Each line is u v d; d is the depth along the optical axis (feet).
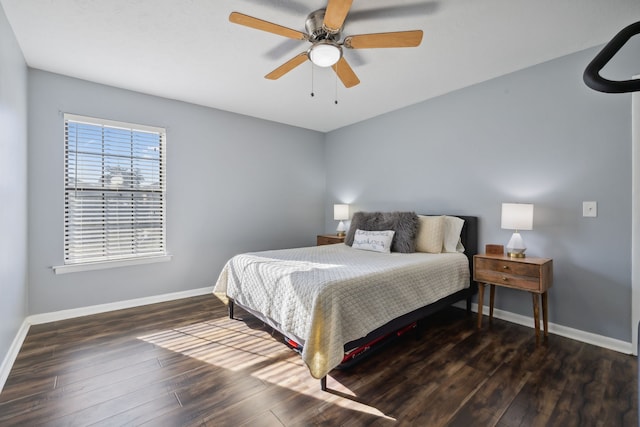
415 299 7.47
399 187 12.77
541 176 8.77
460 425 4.88
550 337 8.19
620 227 7.49
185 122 11.78
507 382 6.05
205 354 7.20
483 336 8.27
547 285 7.92
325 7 6.27
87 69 8.99
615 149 7.55
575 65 8.12
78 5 6.17
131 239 10.69
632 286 7.28
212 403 5.41
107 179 10.21
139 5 6.20
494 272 8.45
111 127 10.28
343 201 15.49
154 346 7.60
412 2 6.09
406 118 12.40
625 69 7.41
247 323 9.14
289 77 9.61
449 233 10.27
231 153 13.07
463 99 10.54
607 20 6.68
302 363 6.80
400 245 10.21
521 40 7.49
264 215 14.19
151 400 5.49
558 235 8.46
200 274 12.25
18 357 7.01
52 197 9.22
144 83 10.01
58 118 9.29
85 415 5.09
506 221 8.40
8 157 6.65
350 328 5.98
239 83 10.04
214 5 6.22
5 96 6.40
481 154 10.10
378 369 6.56
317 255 9.43
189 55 8.21
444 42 7.55
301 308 6.19
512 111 9.34
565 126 8.32
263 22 5.69
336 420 4.98
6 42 6.46
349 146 15.08
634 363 6.78
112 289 10.28
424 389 5.82
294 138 15.26
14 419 4.99
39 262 9.02
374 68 8.97
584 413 5.15
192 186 12.02
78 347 7.52
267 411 5.20
